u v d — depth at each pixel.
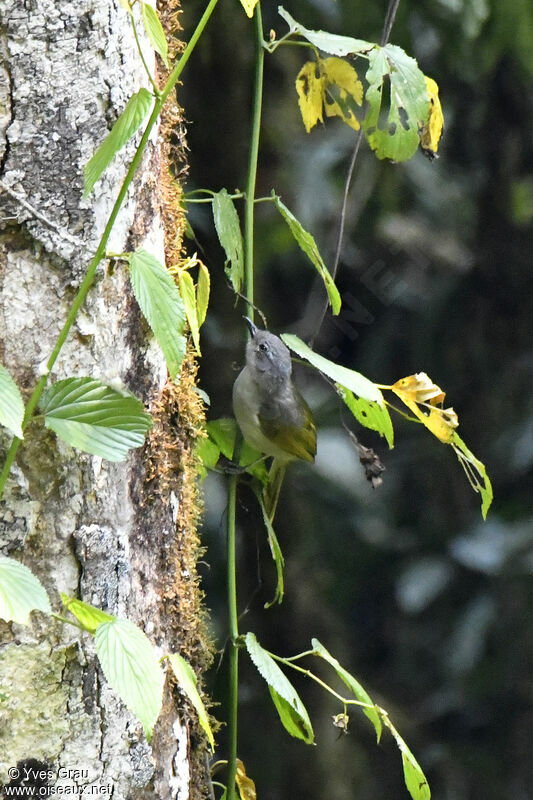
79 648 4.59
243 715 12.23
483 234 14.16
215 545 11.12
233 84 10.48
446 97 13.48
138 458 4.94
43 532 4.57
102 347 4.68
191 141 10.52
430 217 14.32
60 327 4.57
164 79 5.39
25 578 4.01
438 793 14.03
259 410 8.34
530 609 13.42
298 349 5.97
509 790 13.98
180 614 5.31
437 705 14.02
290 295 14.16
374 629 14.59
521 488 13.70
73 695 4.59
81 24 4.52
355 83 6.63
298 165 12.52
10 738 4.49
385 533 14.05
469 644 13.48
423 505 14.27
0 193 4.47
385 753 13.99
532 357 13.93
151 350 4.98
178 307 4.27
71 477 4.60
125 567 4.79
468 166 14.14
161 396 5.12
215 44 10.35
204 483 10.87
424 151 6.70
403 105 6.00
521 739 13.99
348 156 13.11
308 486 13.59
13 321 4.52
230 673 6.08
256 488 8.59
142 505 4.98
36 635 4.54
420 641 14.41
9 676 4.49
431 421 6.30
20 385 4.53
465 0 11.44
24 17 4.45
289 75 11.77
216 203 6.09
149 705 3.98
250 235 6.36
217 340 10.62
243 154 10.59
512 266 13.97
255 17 6.28
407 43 11.49
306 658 12.42
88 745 4.62
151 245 5.04
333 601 13.64
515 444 13.59
